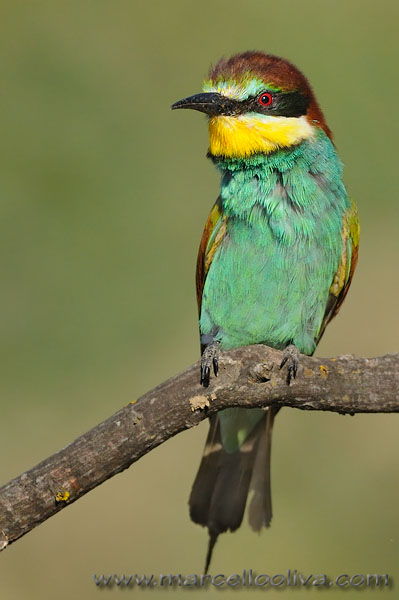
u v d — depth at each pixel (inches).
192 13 586.9
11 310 501.0
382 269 499.5
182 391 272.8
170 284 512.7
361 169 540.7
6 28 574.9
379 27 581.3
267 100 335.0
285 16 587.8
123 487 439.5
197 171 543.2
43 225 524.7
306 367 276.4
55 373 488.1
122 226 527.8
